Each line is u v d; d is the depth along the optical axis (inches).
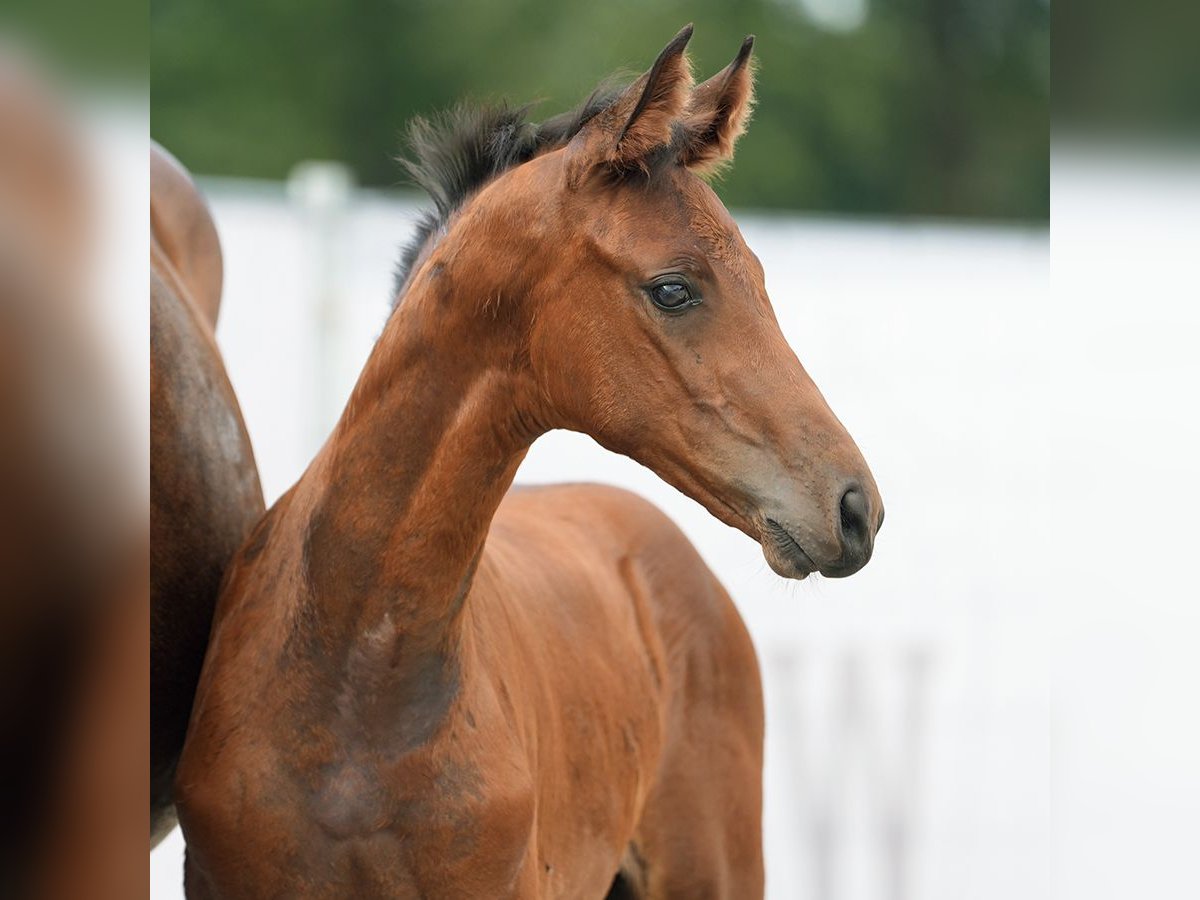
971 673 411.5
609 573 227.6
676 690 232.7
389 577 142.8
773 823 384.2
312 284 424.8
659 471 142.3
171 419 186.5
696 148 147.2
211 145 1068.5
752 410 135.0
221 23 1090.7
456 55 1085.1
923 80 1107.9
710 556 428.1
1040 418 456.1
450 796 146.1
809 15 1105.4
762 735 251.8
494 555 187.6
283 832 144.9
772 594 418.6
